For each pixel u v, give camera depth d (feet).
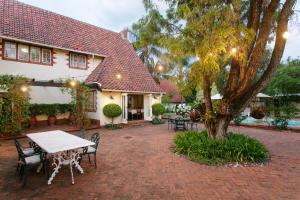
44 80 43.47
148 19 45.42
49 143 17.16
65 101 49.80
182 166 20.52
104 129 43.98
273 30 23.06
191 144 24.44
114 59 55.16
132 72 56.03
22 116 34.35
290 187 15.74
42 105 44.04
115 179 17.30
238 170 19.30
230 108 24.18
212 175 18.15
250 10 22.49
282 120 42.98
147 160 22.48
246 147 22.27
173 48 19.95
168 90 99.40
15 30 40.09
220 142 23.41
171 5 23.80
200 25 18.67
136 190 15.30
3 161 21.84
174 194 14.69
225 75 27.22
